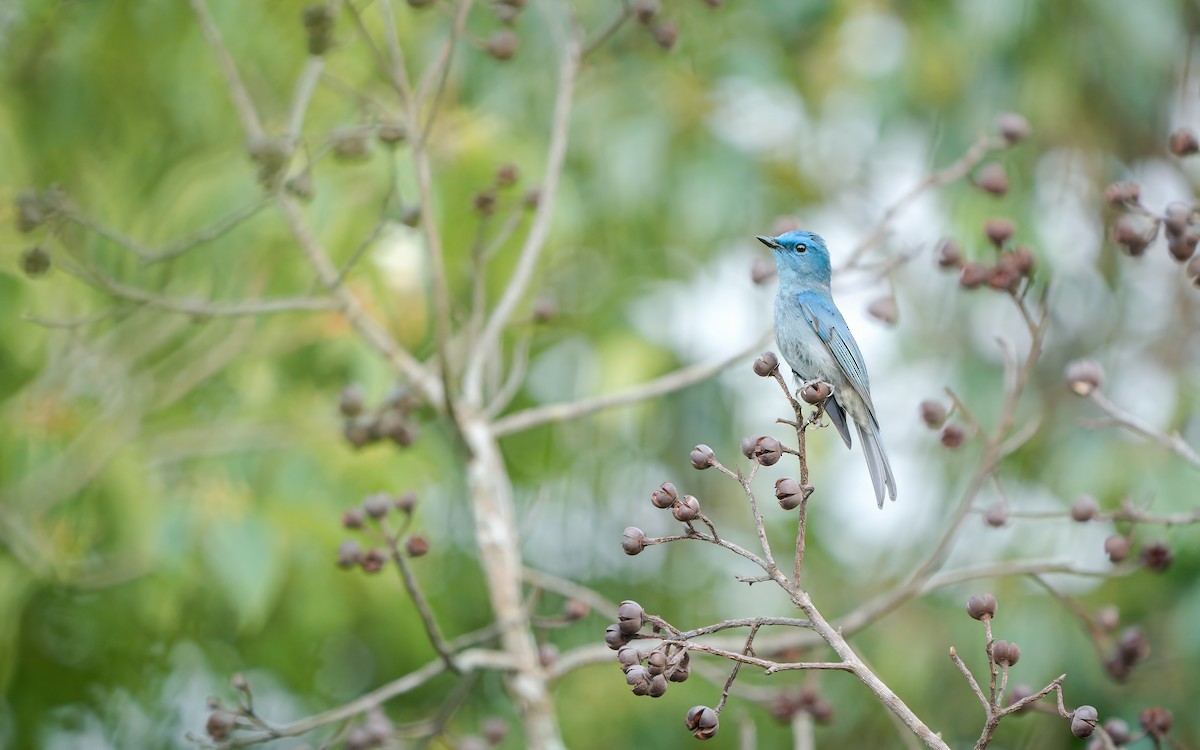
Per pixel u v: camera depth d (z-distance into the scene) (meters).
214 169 11.37
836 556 15.03
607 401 9.40
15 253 10.45
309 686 12.93
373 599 11.44
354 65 11.48
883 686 5.34
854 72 13.61
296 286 11.30
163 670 12.66
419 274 11.30
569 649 14.37
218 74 11.49
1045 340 13.91
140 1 11.45
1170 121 13.73
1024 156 12.77
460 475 13.53
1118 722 7.49
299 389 11.88
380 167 11.11
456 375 9.66
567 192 11.76
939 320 14.33
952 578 8.35
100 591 11.72
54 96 11.82
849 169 15.09
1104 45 12.81
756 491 15.19
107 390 11.16
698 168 12.69
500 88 12.63
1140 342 13.64
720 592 15.02
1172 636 11.75
